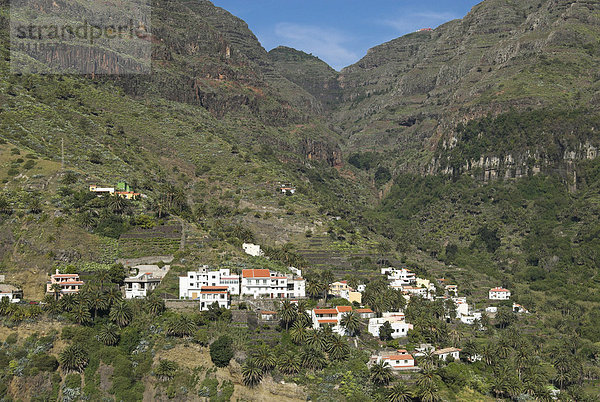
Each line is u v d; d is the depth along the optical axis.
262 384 196.38
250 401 194.12
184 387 196.00
